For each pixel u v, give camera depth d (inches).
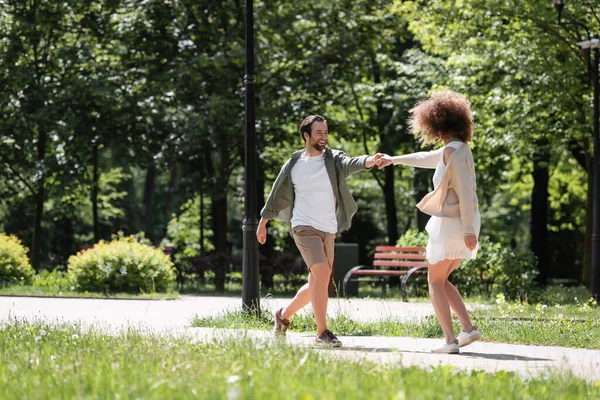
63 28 1218.0
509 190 1614.2
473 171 365.7
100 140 1170.0
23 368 283.3
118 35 1182.3
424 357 348.5
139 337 356.5
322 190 391.5
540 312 610.2
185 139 1117.7
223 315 532.7
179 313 627.8
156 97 1123.3
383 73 1546.5
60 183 1172.5
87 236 1966.0
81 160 1184.8
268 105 1165.7
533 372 308.3
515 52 1112.2
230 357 300.8
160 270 917.8
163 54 1155.9
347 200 394.6
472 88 1177.4
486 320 521.7
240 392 213.0
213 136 1125.1
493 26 1106.1
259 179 1262.3
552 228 1636.3
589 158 1174.3
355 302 804.0
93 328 424.5
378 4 1200.2
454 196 365.1
